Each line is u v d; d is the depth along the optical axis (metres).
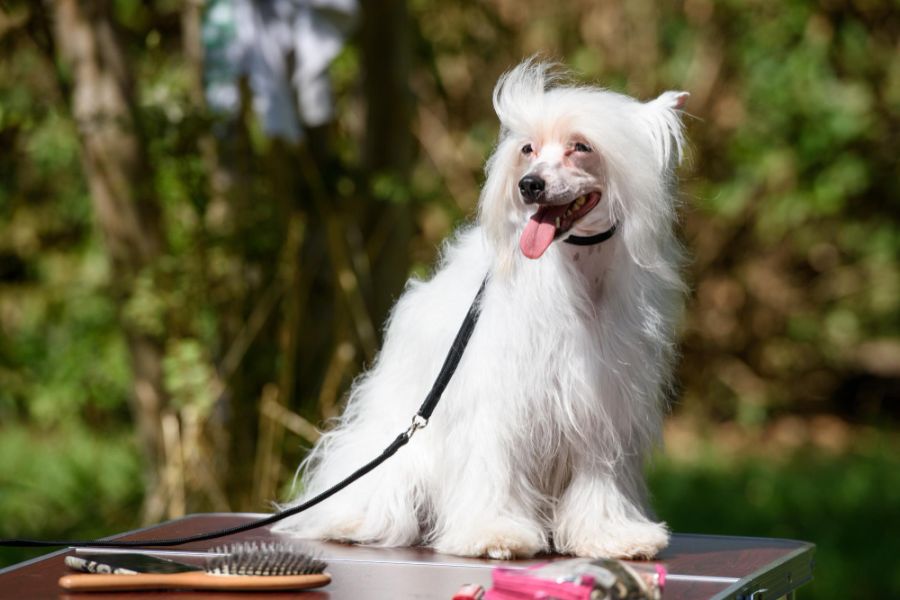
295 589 4.41
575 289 5.19
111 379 16.89
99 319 15.29
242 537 5.73
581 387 5.16
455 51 15.61
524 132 5.25
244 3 10.11
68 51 11.19
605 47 19.36
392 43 11.53
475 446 5.18
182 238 11.55
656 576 4.14
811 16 19.88
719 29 19.78
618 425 5.34
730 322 22.02
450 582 4.62
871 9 20.11
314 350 11.24
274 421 10.76
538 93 5.32
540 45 18.58
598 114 5.14
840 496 15.86
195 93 11.41
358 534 5.54
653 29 19.61
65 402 17.86
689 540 5.88
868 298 22.23
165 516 10.66
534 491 5.34
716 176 20.30
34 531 12.53
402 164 11.64
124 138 11.02
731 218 20.95
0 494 13.88
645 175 5.12
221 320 11.01
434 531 5.52
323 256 11.28
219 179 11.14
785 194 20.28
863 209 21.62
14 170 15.91
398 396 5.62
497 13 17.36
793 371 22.59
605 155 5.12
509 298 5.19
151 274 10.75
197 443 10.63
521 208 5.25
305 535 5.74
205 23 10.28
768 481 16.89
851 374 23.08
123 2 12.64
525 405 5.16
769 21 19.66
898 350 23.17
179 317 10.87
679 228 5.83
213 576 4.36
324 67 10.14
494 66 18.11
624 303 5.29
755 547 5.64
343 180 11.32
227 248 10.79
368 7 11.44
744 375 22.33
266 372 11.09
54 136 14.34
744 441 20.95
